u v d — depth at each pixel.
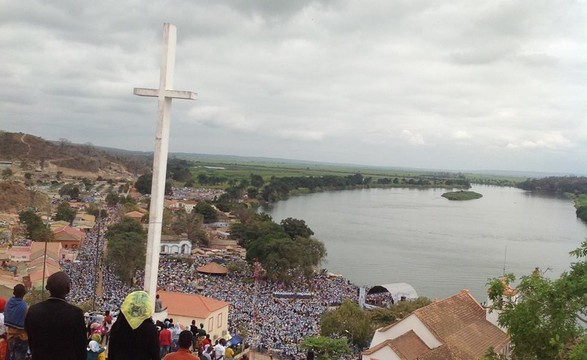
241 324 79.56
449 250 191.25
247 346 62.91
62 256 121.19
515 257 180.12
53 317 13.08
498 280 29.70
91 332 26.81
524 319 26.98
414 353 46.62
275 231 166.12
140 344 13.95
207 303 68.94
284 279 120.88
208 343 30.95
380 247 193.12
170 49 32.34
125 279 101.44
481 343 48.31
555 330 26.36
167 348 26.78
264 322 82.75
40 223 144.88
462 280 144.00
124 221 151.62
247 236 169.25
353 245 195.38
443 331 49.28
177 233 164.00
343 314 77.06
